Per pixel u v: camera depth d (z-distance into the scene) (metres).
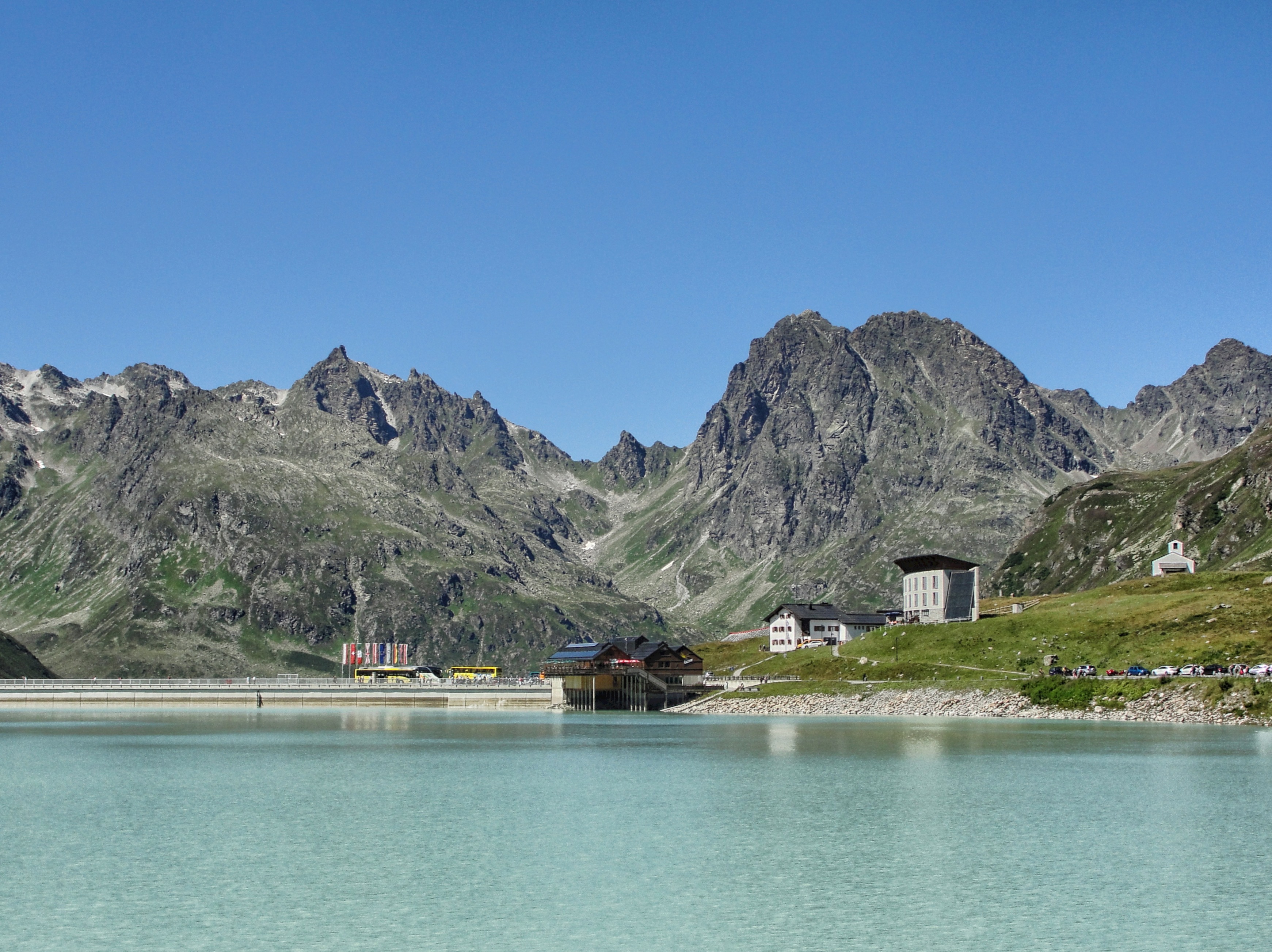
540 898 75.62
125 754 168.62
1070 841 93.25
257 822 102.94
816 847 91.50
